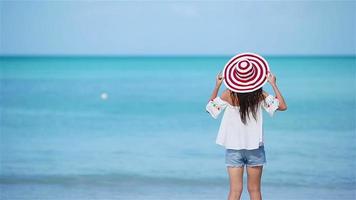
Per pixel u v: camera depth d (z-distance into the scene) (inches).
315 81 1430.9
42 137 621.9
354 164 469.4
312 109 845.8
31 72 2213.3
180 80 1585.9
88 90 1283.2
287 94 1083.3
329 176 429.4
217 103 282.8
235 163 280.2
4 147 557.9
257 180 282.4
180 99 1046.4
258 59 283.7
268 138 596.1
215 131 650.2
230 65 284.5
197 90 1230.9
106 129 678.5
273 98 277.3
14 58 4448.8
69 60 3986.2
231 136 279.0
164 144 568.4
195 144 567.5
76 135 634.2
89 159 496.4
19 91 1266.0
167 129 669.9
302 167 458.6
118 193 383.2
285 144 560.7
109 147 554.9
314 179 420.8
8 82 1572.3
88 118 789.9
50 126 712.4
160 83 1465.3
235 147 277.3
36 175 437.4
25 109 912.3
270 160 486.6
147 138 605.6
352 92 1120.2
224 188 396.5
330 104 914.1
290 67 2393.0
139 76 1846.7
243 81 277.0
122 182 415.2
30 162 486.0
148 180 420.2
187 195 377.1
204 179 422.9
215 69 2388.0
